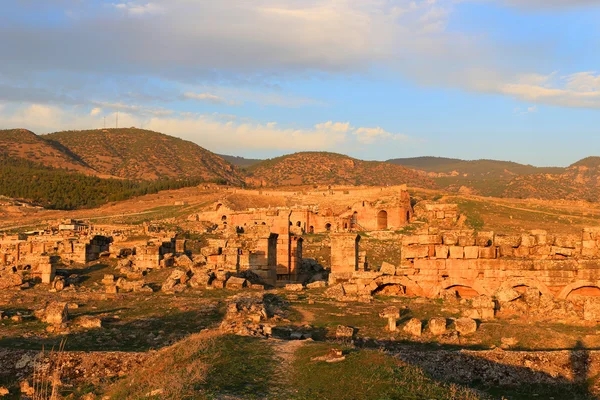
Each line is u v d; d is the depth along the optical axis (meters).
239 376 21.88
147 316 36.38
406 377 21.86
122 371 25.80
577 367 26.39
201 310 37.31
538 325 33.47
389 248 85.56
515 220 112.00
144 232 86.69
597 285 42.50
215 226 117.88
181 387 20.95
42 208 183.00
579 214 122.06
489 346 30.03
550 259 43.84
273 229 58.00
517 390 25.53
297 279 58.16
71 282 50.22
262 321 33.94
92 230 101.44
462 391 21.77
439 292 43.78
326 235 100.50
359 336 31.55
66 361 26.17
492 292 43.78
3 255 61.09
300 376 21.84
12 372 25.92
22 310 39.22
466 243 44.59
